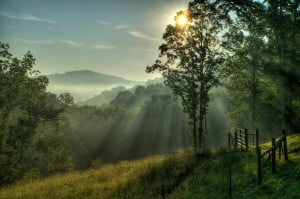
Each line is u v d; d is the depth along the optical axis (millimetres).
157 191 17578
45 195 18484
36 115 39438
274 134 43188
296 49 27203
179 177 19875
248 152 20719
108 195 17281
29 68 38719
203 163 22000
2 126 36906
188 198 15312
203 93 31047
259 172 13719
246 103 41594
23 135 38719
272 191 12445
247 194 13133
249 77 37438
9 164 36500
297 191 11562
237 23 34625
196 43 30484
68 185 21188
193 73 30969
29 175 37656
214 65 30219
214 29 30453
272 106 36250
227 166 18734
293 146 17812
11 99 37188
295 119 27875
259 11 29062
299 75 25156
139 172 21906
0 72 36656
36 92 40344
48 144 42062
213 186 15773
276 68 26547
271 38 31391
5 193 20656
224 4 30172
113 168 26656
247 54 34469
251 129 42156
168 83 31562
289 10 28266
